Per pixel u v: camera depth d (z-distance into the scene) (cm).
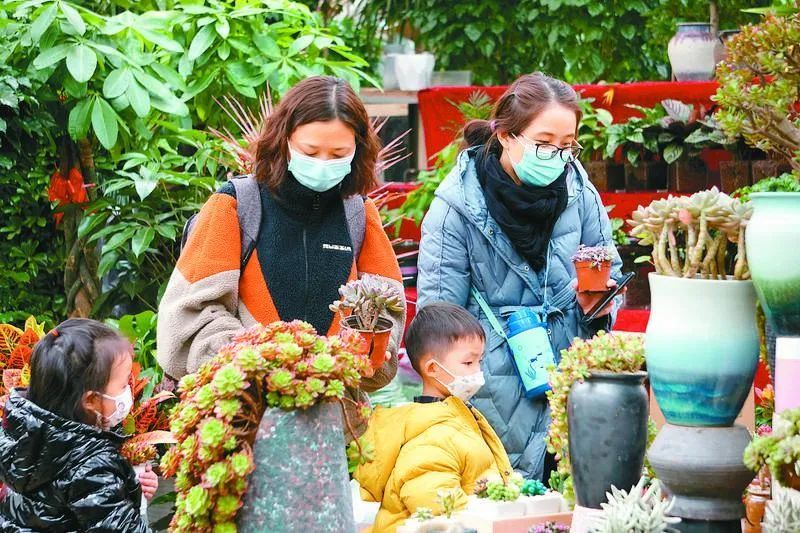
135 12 508
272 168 240
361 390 236
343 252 248
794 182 380
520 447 282
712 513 162
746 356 160
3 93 409
